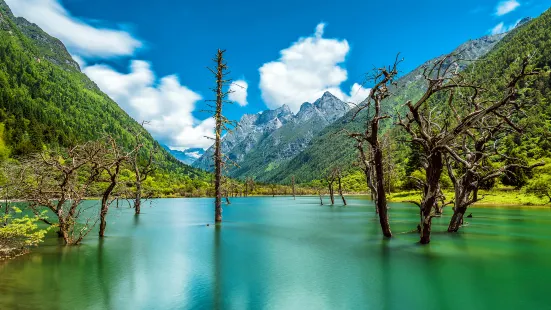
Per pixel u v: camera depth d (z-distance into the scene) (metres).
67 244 24.53
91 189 27.56
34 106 193.50
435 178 23.02
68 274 16.89
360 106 26.09
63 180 23.91
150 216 51.44
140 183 54.59
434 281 15.61
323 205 81.50
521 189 69.06
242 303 13.04
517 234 28.39
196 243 26.14
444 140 21.30
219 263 19.55
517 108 21.78
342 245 24.94
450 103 26.14
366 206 75.06
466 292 14.03
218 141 39.50
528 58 19.09
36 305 12.53
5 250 20.97
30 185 22.81
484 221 37.84
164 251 22.95
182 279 16.17
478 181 27.73
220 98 37.69
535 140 88.12
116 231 33.31
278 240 27.52
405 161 115.31
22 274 16.78
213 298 13.58
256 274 17.16
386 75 23.30
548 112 100.69
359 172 175.62
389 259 20.02
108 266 18.64
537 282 15.27
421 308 12.38
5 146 113.88
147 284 15.34
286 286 15.07
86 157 24.39
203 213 57.88
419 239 26.50
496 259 19.61
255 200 119.44
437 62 21.25
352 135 26.38
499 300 13.05
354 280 15.92
